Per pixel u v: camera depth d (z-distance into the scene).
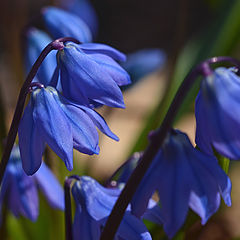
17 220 0.36
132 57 0.44
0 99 0.33
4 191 0.30
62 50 0.25
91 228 0.26
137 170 0.24
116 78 0.25
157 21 0.96
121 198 0.24
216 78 0.23
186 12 0.38
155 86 0.68
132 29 0.93
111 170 0.54
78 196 0.26
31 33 0.33
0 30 0.77
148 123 0.39
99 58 0.25
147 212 0.26
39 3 0.86
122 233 0.26
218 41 0.42
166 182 0.24
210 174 0.24
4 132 0.33
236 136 0.23
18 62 0.44
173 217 0.24
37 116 0.25
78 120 0.25
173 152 0.24
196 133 0.24
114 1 0.98
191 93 0.39
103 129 0.25
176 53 0.39
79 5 0.46
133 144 0.44
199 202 0.24
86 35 0.33
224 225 0.48
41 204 0.36
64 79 0.25
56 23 0.32
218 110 0.23
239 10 0.42
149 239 0.26
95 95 0.25
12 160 0.30
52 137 0.25
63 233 0.35
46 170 0.30
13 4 0.50
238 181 0.51
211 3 0.49
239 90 0.23
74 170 0.38
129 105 0.65
